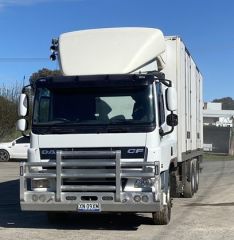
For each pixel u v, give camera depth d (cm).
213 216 848
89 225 766
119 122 683
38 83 716
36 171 695
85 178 684
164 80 723
